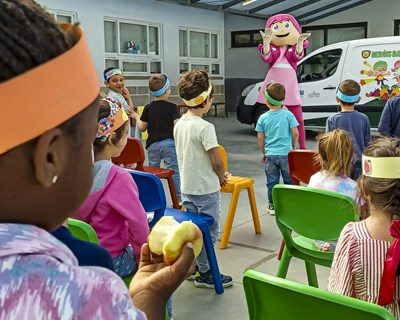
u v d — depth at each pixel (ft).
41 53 1.71
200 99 9.74
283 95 14.71
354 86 13.96
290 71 22.24
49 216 1.88
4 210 1.77
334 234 8.15
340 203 7.90
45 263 1.72
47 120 1.71
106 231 6.48
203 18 42.93
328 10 43.50
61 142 1.80
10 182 1.73
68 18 32.12
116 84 17.15
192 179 9.79
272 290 4.47
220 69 46.21
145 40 37.70
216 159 9.64
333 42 44.78
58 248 1.82
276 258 11.32
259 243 12.32
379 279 5.37
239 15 43.52
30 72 1.66
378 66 27.32
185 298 9.36
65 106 1.76
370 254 5.41
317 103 29.66
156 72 38.81
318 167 11.50
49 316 1.67
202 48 43.75
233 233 13.10
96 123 1.98
